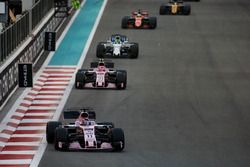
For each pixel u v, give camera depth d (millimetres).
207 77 112062
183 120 86312
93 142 71562
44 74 112438
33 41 118312
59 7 150000
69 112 73688
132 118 86812
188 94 100438
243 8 192875
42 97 97812
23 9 119750
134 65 119875
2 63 95875
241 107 93438
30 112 89938
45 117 87562
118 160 68375
